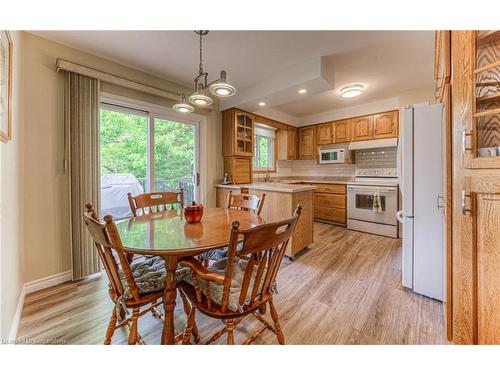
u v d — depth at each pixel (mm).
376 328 1439
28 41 1839
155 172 2832
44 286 1929
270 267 1114
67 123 2006
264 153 4742
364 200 3846
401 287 1963
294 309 1656
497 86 1036
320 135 4691
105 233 982
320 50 2176
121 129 2543
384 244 3166
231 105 3369
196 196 3312
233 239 895
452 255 1262
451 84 1187
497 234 954
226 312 1019
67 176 2057
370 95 3545
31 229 1862
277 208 2721
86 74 2086
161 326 1477
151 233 1276
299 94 2826
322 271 2307
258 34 1911
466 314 1060
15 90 1603
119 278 1080
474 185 1011
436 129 1708
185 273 1293
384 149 4098
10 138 1393
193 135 3287
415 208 1840
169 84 2863
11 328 1346
